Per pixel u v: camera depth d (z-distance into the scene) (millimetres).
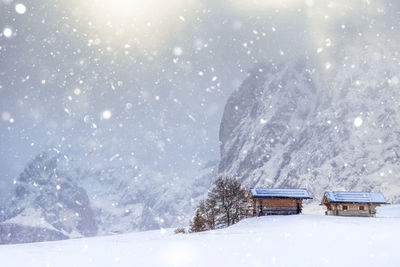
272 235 20141
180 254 12820
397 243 13031
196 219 50031
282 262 10148
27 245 22031
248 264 10047
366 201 49719
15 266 11688
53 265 11523
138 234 43188
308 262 9992
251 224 36344
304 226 27656
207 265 10180
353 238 16078
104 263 11445
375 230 20516
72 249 16938
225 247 14570
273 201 50219
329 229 22844
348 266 9102
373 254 10664
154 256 12562
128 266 10648
